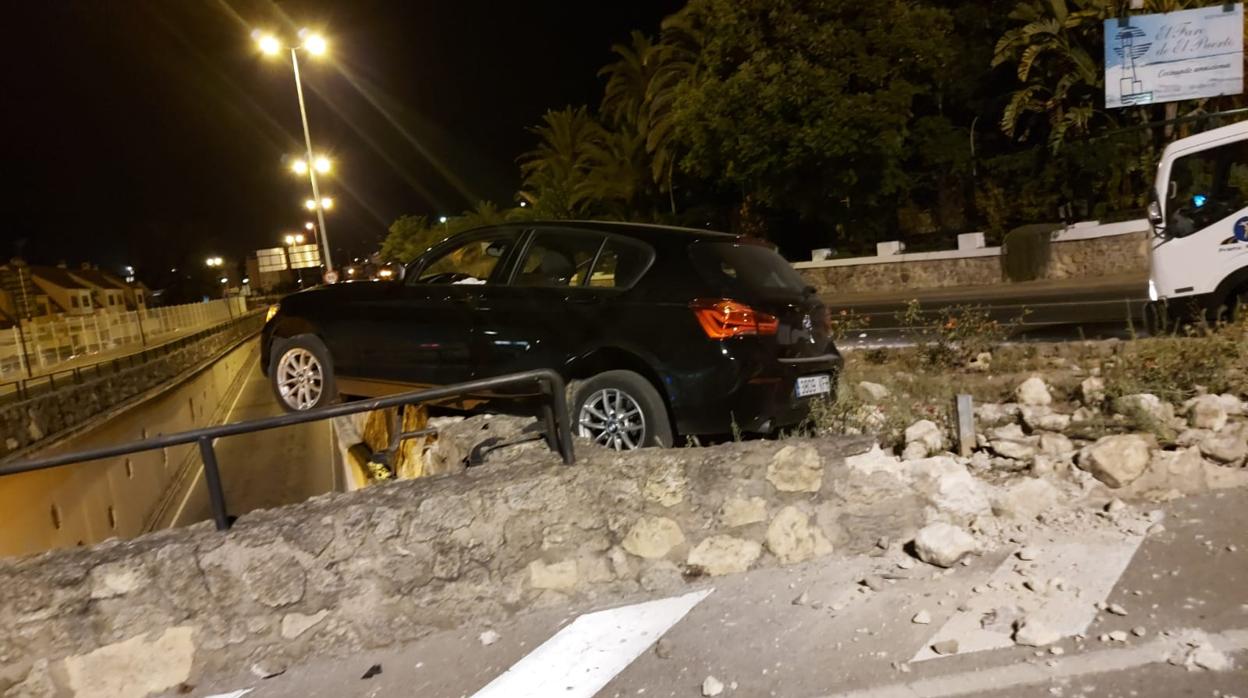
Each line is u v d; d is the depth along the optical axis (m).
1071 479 4.82
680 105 26.80
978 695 3.20
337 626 4.01
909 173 28.11
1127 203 23.88
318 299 7.59
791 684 3.41
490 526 4.23
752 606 4.07
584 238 6.29
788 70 23.73
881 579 4.14
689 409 5.60
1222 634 3.38
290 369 7.84
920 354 8.67
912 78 24.23
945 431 5.61
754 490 4.48
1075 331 11.15
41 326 29.25
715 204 37.31
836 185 24.66
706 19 25.20
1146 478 4.66
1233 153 8.52
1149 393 5.75
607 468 4.44
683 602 4.18
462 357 6.51
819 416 5.91
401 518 4.13
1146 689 3.12
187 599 3.87
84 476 18.08
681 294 5.70
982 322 9.30
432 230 60.69
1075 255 21.69
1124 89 20.20
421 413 7.15
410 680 3.73
